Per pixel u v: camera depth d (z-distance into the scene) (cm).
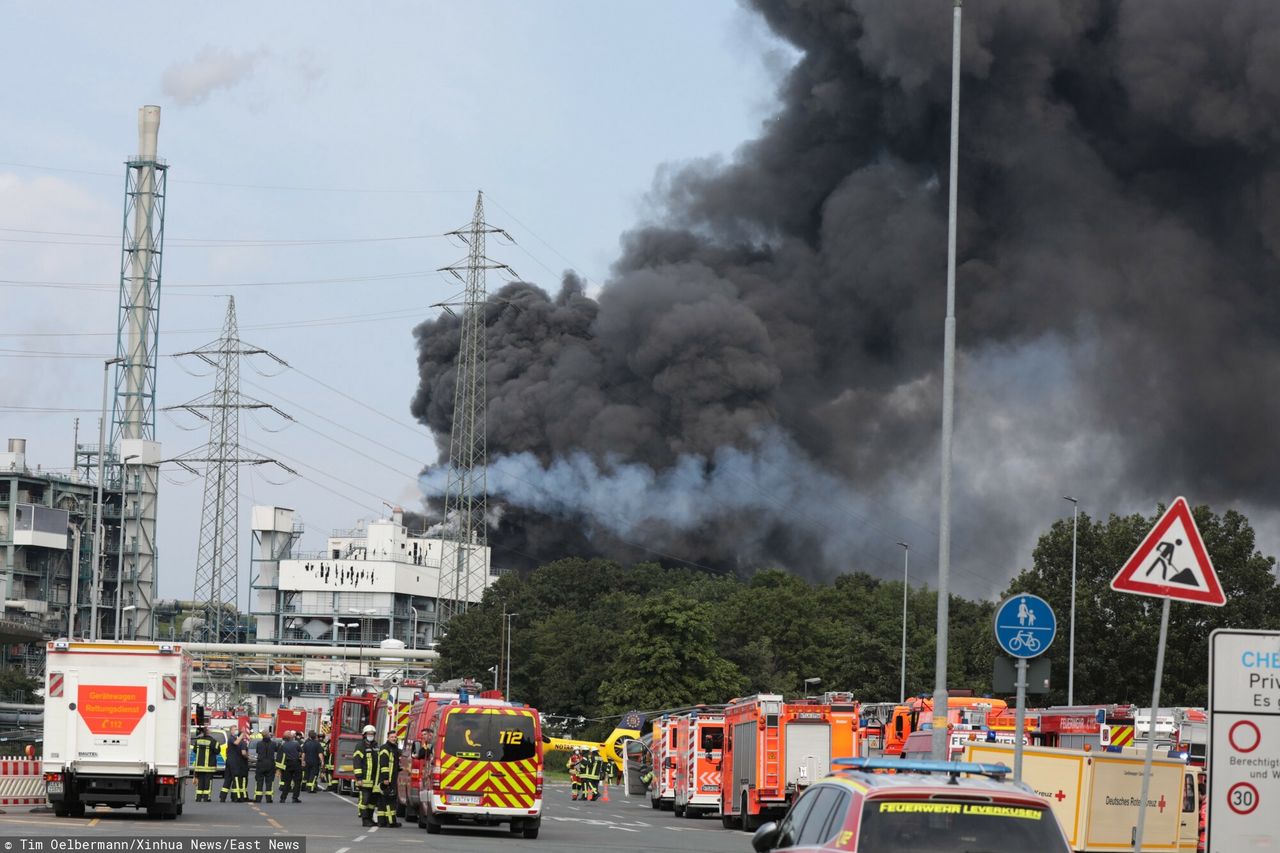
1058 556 13225
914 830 1855
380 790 6094
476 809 5631
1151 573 2541
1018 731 3347
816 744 7450
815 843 1956
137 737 5625
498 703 5781
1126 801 4391
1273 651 2303
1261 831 2278
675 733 9619
